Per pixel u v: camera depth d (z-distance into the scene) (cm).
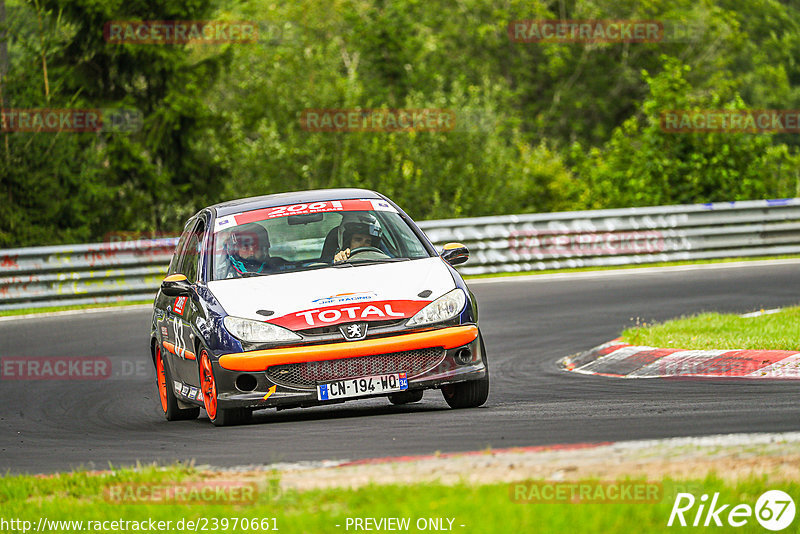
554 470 1823
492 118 12281
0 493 2061
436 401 3294
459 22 19588
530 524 1501
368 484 1794
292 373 2745
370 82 15012
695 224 7925
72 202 9619
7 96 9281
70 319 6400
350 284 2886
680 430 2242
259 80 12275
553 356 4225
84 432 3188
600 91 19288
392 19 15562
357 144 11444
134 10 11062
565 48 18938
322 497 1738
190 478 2031
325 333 2758
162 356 3438
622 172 10625
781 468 1755
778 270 6744
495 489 1680
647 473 1762
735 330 3894
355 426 2648
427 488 1720
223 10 17612
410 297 2841
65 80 10769
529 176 13100
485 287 6931
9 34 9381
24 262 7069
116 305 7169
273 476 1967
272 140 11338
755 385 2991
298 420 2961
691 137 10088
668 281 6550
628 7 19300
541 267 7781
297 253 3094
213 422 2897
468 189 11469
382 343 2741
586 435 2255
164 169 11194
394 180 11356
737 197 9956
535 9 18975
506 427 2458
